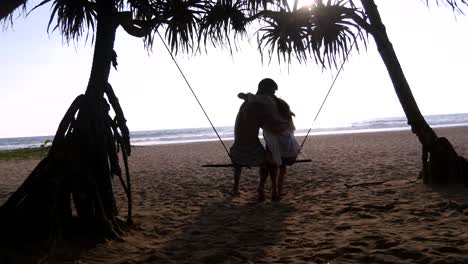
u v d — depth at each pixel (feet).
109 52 13.29
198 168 36.81
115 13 13.26
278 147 18.66
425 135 18.81
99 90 13.05
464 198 15.78
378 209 15.49
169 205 19.36
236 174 20.97
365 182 22.33
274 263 10.34
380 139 72.49
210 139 134.00
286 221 14.89
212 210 17.69
